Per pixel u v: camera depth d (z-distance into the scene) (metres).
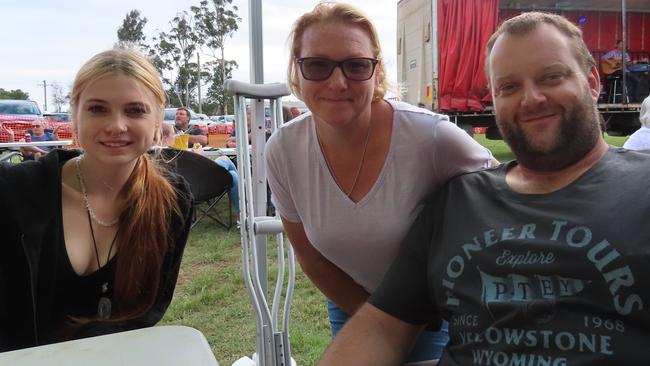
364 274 1.88
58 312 1.79
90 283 1.79
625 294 1.17
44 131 8.91
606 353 1.15
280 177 1.89
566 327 1.21
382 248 1.75
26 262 1.67
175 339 1.19
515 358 1.25
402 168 1.67
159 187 1.89
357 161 1.70
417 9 9.40
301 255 2.07
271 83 2.17
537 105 1.43
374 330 1.55
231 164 5.89
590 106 1.43
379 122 1.69
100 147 1.72
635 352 1.13
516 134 1.48
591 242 1.24
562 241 1.28
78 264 1.76
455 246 1.46
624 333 1.16
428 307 1.60
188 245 5.18
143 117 1.76
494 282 1.35
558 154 1.43
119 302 1.89
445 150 1.66
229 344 2.97
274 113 2.22
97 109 1.71
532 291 1.29
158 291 1.95
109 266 1.82
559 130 1.42
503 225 1.41
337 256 1.84
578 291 1.22
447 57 8.75
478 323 1.35
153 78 1.80
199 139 8.11
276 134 1.87
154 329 1.25
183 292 3.84
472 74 8.78
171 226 1.93
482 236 1.42
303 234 2.04
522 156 1.49
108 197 1.83
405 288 1.58
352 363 1.49
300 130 1.79
